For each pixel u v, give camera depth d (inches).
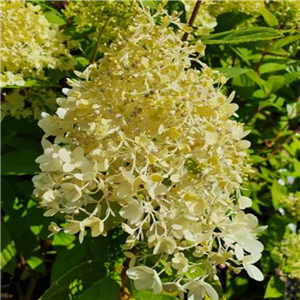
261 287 20.2
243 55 17.2
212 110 9.7
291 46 18.7
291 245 18.0
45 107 15.4
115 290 10.8
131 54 10.0
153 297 10.7
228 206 9.6
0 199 15.7
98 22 13.1
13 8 13.4
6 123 15.5
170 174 9.2
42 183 9.8
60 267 14.1
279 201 19.2
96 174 9.0
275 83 18.1
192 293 9.1
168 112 9.3
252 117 18.9
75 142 9.8
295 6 16.5
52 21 16.3
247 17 16.5
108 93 9.6
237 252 9.3
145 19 10.6
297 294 19.3
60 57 14.8
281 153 20.8
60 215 11.5
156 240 8.9
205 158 9.4
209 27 15.0
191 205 9.0
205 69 10.3
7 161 14.0
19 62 13.6
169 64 9.7
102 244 11.8
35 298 19.7
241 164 10.2
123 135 9.0
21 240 16.6
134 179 8.8
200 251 9.2
